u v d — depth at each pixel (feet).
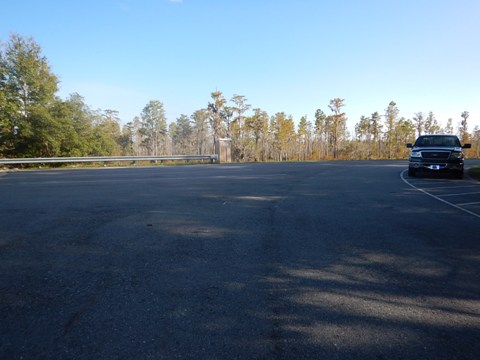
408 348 8.16
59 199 29.55
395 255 14.96
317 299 10.77
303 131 254.06
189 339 8.50
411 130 247.70
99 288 11.49
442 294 11.20
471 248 15.94
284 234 18.15
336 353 7.95
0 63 100.48
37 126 98.32
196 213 23.56
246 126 216.13
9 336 8.62
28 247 15.93
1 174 58.18
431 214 23.32
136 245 16.25
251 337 8.61
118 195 31.86
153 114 278.26
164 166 80.33
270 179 45.68
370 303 10.53
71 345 8.23
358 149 252.01
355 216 22.58
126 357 7.76
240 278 12.37
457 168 44.39
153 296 10.89
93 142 117.60
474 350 8.10
